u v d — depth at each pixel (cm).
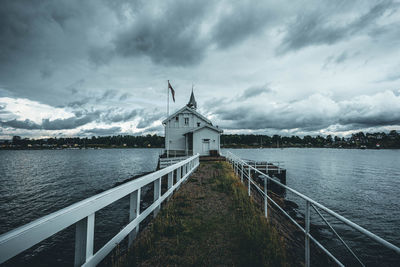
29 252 755
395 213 1340
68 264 688
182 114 2753
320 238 891
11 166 4200
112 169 3581
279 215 619
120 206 1215
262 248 315
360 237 933
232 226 407
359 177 2838
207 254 304
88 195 1681
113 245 243
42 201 1519
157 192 440
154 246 324
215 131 2481
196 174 1129
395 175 3055
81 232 201
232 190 718
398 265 723
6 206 1401
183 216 461
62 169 3606
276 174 2228
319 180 2562
